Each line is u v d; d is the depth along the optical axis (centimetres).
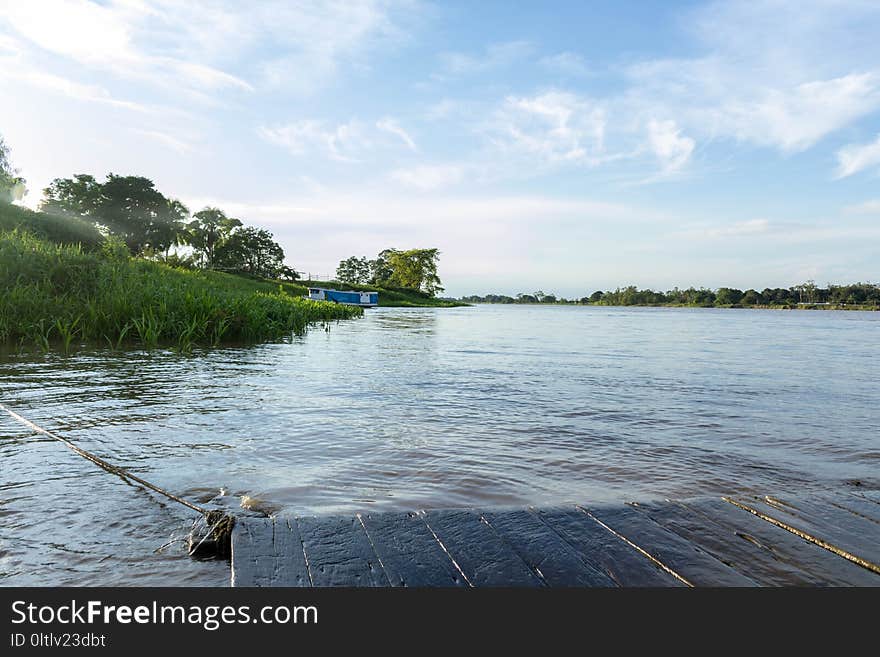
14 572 212
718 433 466
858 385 757
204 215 8125
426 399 602
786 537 247
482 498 302
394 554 223
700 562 225
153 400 546
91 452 368
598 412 546
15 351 875
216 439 412
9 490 293
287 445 402
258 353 1030
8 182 3200
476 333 1958
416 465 361
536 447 412
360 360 980
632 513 270
